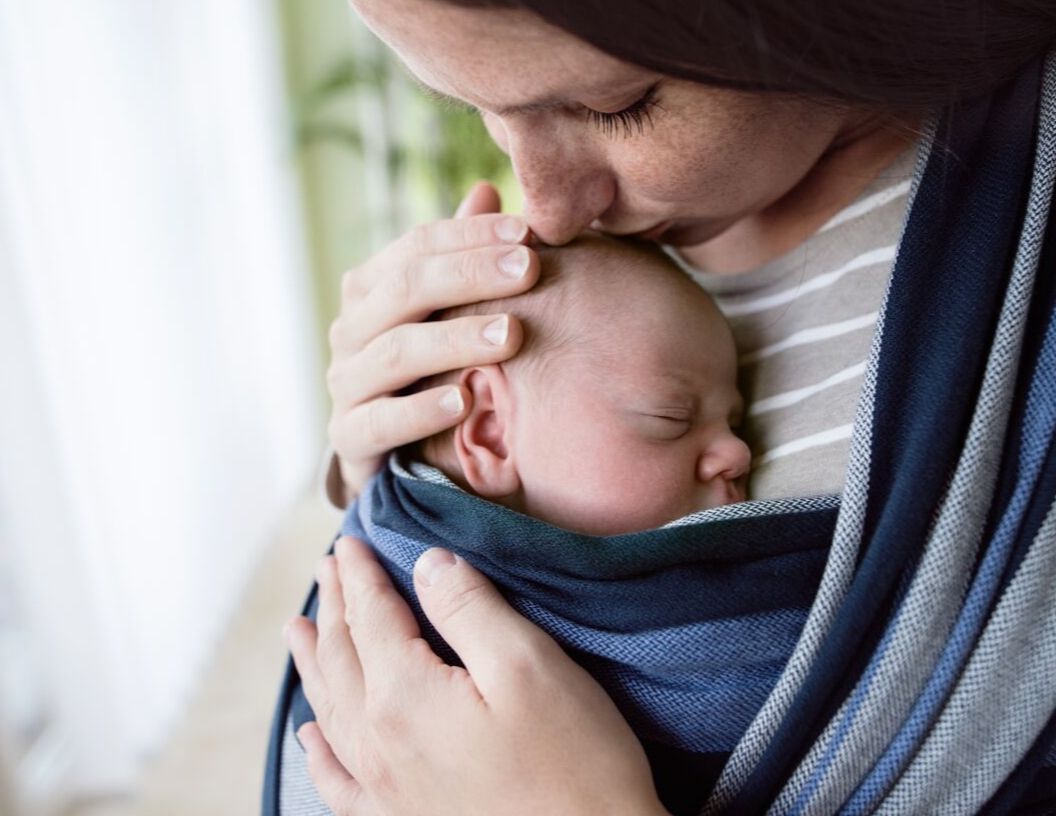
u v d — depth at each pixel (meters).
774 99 0.54
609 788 0.54
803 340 0.70
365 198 3.48
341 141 3.32
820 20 0.46
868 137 0.66
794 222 0.72
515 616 0.62
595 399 0.75
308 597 0.89
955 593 0.52
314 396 3.60
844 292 0.67
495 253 0.74
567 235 0.68
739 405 0.77
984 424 0.52
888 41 0.48
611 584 0.62
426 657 0.62
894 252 0.64
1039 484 0.51
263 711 2.18
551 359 0.75
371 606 0.68
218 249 2.62
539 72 0.50
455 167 3.15
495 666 0.58
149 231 2.17
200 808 1.90
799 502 0.62
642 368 0.74
